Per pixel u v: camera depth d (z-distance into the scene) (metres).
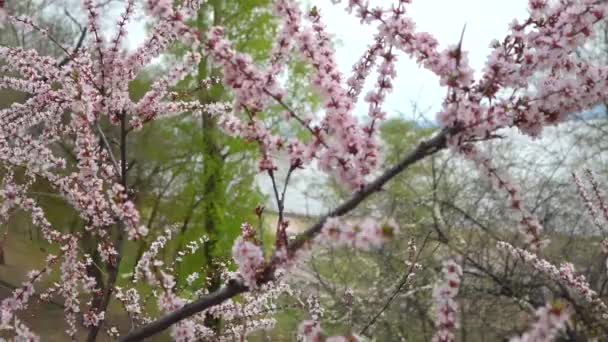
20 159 3.42
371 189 2.05
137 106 3.59
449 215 8.84
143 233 2.25
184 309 2.21
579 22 2.12
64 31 11.47
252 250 2.04
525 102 2.11
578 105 2.13
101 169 3.26
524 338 1.80
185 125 12.88
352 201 2.06
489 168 2.15
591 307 5.04
